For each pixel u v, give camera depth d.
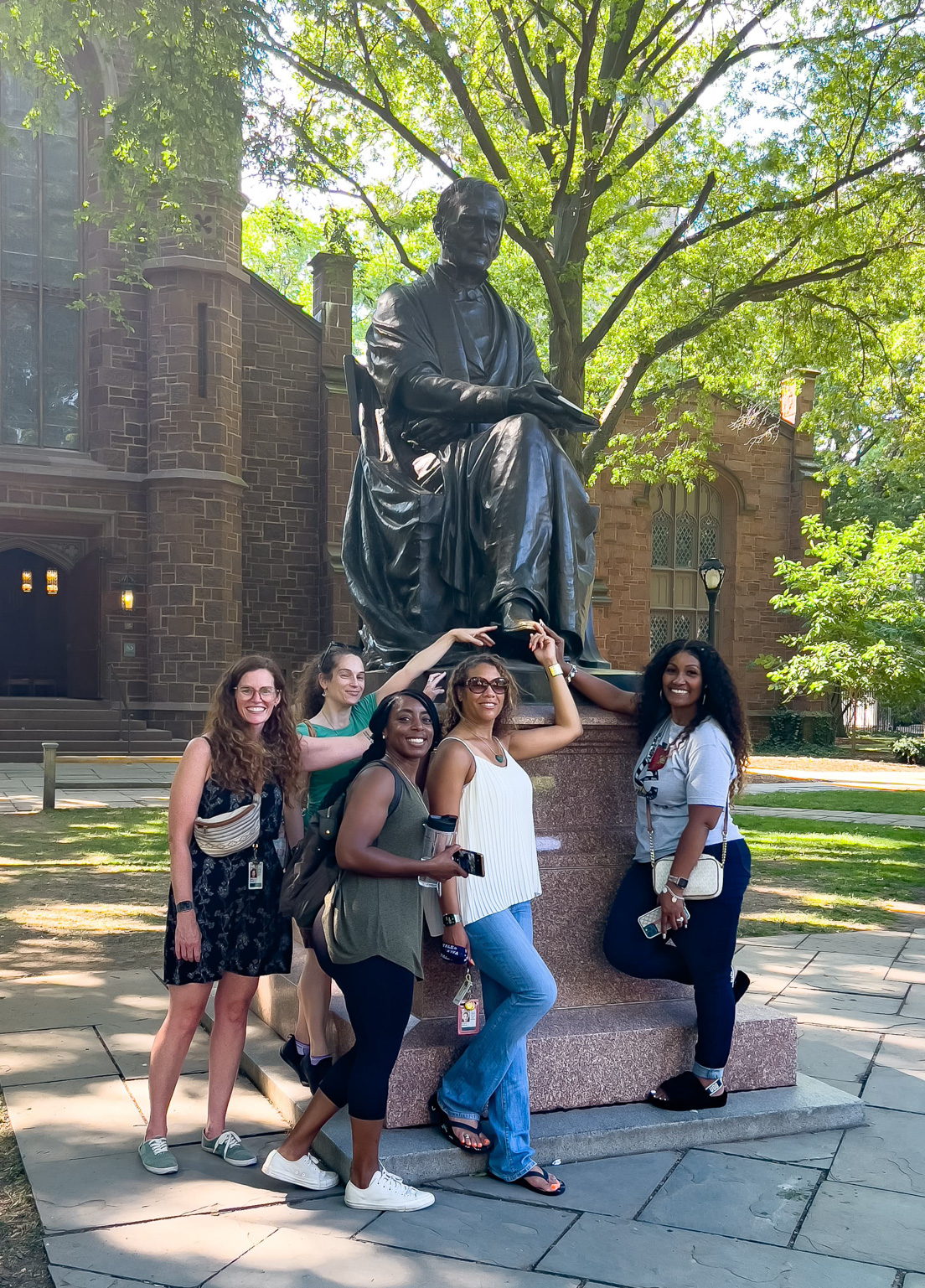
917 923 8.33
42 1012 5.54
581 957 4.42
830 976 6.51
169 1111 4.23
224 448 24.88
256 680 3.64
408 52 15.16
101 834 12.20
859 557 31.73
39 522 24.77
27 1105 4.26
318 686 4.40
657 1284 2.97
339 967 3.33
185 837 3.60
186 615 24.42
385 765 3.34
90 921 7.84
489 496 5.08
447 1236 3.22
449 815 3.50
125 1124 4.09
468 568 5.22
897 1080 4.65
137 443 25.08
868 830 14.02
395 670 5.16
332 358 27.11
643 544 30.72
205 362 24.66
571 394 16.27
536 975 3.52
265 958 3.69
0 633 28.25
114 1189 3.52
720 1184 3.61
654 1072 4.14
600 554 30.22
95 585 24.97
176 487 24.42
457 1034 3.94
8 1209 3.40
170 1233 3.23
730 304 17.66
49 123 12.27
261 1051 4.70
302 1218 3.33
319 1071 4.01
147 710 24.58
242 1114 4.19
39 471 24.12
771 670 30.61
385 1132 3.77
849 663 27.02
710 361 18.89
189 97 11.23
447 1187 3.57
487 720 3.69
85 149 25.42
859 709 41.25
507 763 3.74
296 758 3.77
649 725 4.24
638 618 30.62
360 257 18.03
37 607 28.53
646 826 4.16
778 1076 4.32
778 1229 3.30
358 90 16.47
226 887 3.66
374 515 5.73
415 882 3.35
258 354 26.88
